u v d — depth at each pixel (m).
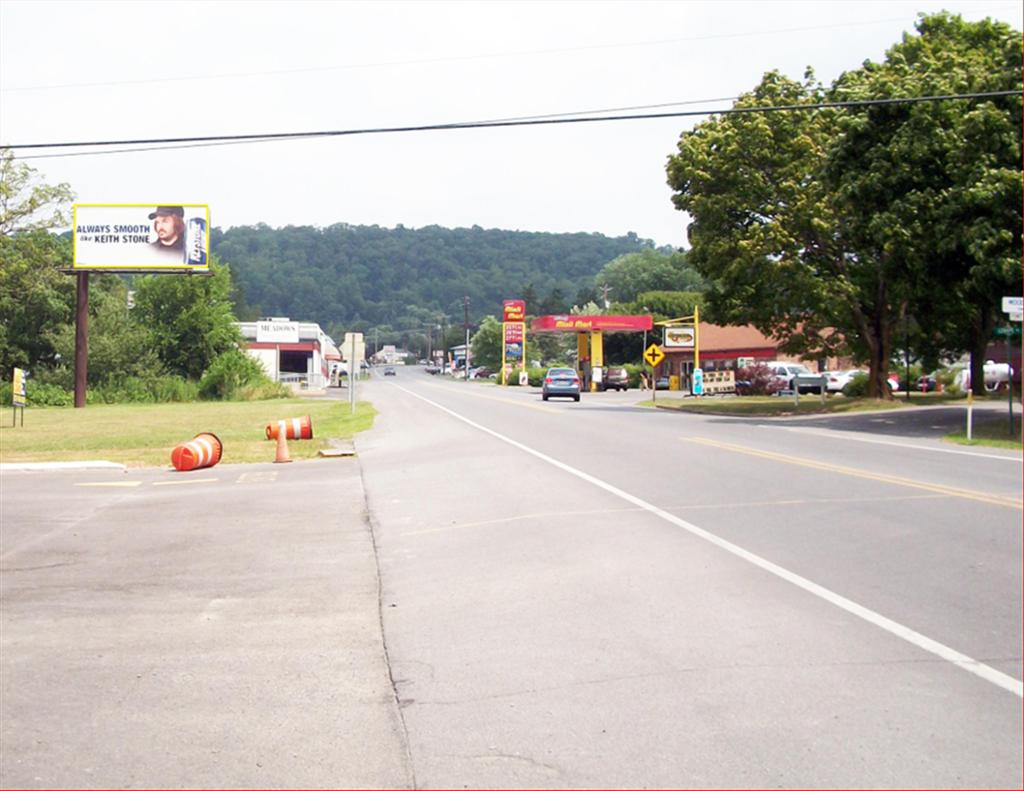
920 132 29.52
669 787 4.91
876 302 42.53
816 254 41.97
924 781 4.95
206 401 61.84
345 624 8.37
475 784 5.02
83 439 29.00
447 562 10.63
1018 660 6.82
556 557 10.46
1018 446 23.17
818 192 39.72
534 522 12.63
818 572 9.48
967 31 40.66
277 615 8.73
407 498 15.74
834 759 5.21
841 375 60.25
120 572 10.72
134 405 55.56
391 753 5.47
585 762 5.23
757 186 41.22
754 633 7.50
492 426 31.14
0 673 7.13
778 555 10.28
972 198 27.22
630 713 5.92
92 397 59.03
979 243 27.16
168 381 62.31
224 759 5.45
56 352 63.94
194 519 14.27
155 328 67.81
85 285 55.16
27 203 61.19
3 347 62.19
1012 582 9.05
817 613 8.03
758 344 74.94
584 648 7.25
